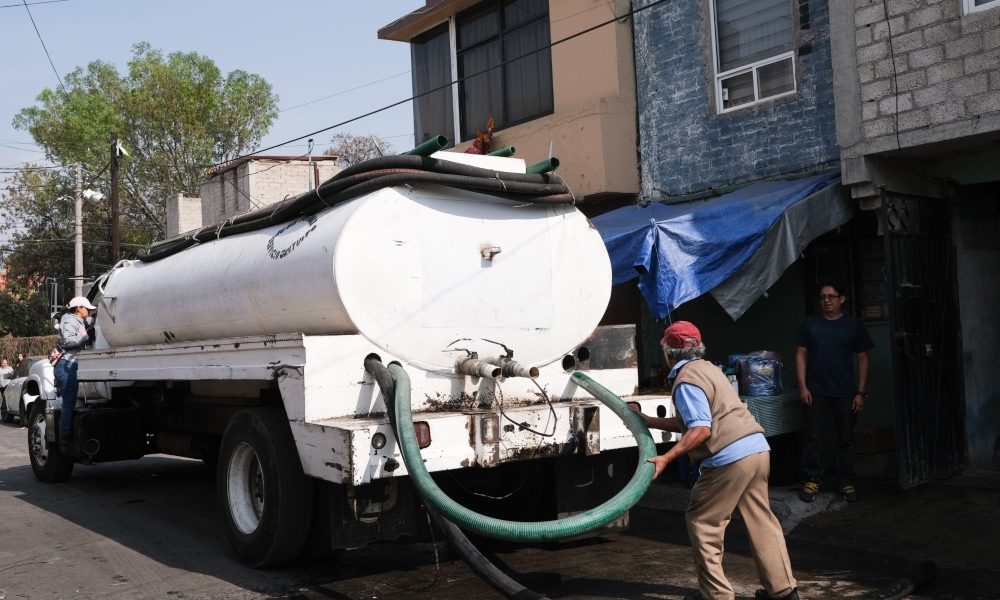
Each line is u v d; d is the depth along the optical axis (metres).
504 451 5.40
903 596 5.22
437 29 14.08
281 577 5.98
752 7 9.41
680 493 7.88
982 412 8.38
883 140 7.46
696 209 8.74
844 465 7.36
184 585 5.88
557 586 5.59
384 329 5.59
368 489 5.34
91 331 9.91
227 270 6.79
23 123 38.81
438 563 6.15
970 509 6.87
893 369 7.39
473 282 5.96
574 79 11.11
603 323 10.91
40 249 39.00
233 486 6.39
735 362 8.03
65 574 6.29
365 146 25.92
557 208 6.41
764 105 9.18
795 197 7.95
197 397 8.27
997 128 6.79
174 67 38.75
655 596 5.30
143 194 38.81
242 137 39.78
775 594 4.73
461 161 6.19
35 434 10.66
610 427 5.82
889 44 7.44
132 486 10.08
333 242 5.55
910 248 7.81
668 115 10.23
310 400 5.32
